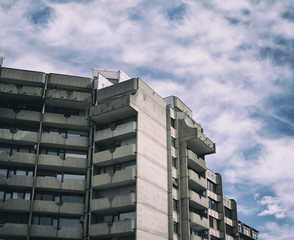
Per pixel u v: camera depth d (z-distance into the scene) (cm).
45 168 4975
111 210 4553
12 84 5162
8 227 4459
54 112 5334
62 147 5112
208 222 5478
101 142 4991
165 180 4994
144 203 4472
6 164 4900
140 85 5025
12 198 4728
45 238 4588
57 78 5381
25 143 5022
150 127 4988
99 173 4891
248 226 7931
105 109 4866
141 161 4631
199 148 5784
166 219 4791
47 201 4703
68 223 4778
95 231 4441
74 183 4850
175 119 5575
